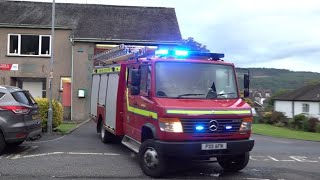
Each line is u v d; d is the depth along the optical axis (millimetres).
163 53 9703
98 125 14328
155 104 8844
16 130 10859
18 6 27672
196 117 8516
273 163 11344
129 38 25484
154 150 8781
